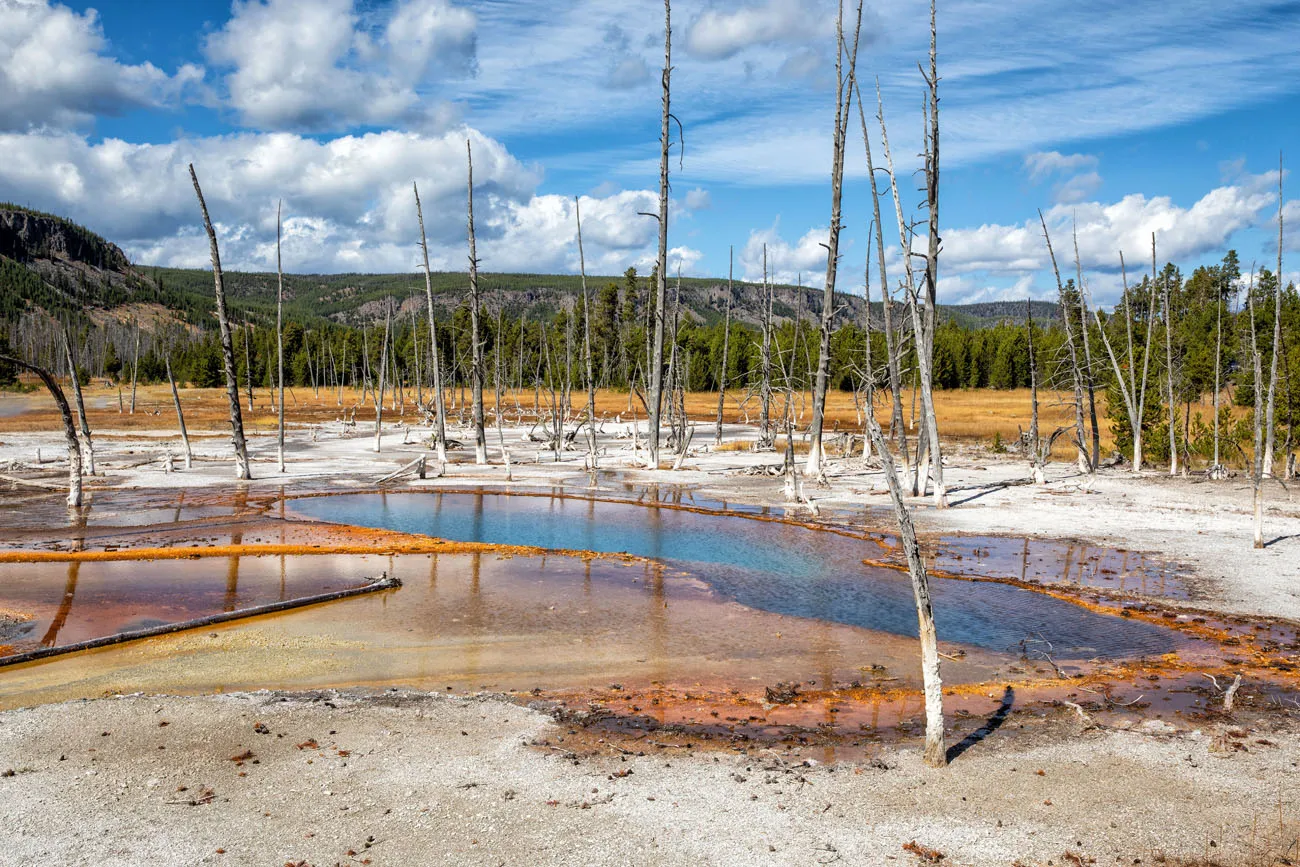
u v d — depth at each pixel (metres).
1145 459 42.09
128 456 45.34
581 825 8.17
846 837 8.00
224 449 50.47
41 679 12.77
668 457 47.19
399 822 8.20
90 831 7.96
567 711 11.39
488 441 58.59
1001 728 10.79
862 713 11.41
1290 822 8.29
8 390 114.06
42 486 32.84
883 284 26.27
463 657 14.03
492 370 110.69
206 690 12.35
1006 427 64.44
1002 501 30.16
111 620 15.98
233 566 20.73
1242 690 12.23
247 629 15.59
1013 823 8.27
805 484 35.53
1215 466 35.69
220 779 9.08
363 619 16.28
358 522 27.48
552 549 22.89
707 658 14.02
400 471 37.47
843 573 20.41
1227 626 15.76
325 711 11.16
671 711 11.48
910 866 7.52
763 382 52.84
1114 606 17.12
